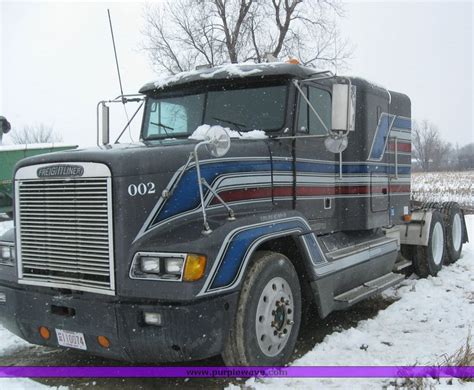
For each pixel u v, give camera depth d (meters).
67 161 3.82
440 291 6.73
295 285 4.41
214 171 4.16
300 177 5.08
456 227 8.76
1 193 13.67
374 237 6.44
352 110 4.61
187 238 3.62
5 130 15.02
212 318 3.55
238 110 5.12
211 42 17.70
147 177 3.76
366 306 6.22
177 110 5.45
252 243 3.89
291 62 5.11
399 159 7.14
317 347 4.64
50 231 3.92
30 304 4.04
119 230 3.62
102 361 4.52
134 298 3.58
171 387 4.02
